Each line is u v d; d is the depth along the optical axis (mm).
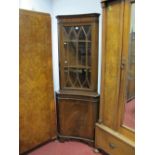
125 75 1842
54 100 2492
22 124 2166
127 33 1758
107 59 2021
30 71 2176
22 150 2201
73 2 2355
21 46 2051
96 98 2230
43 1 2369
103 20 1971
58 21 2348
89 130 2352
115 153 2000
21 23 2021
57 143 2496
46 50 2314
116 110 1980
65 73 2465
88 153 2270
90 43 2266
